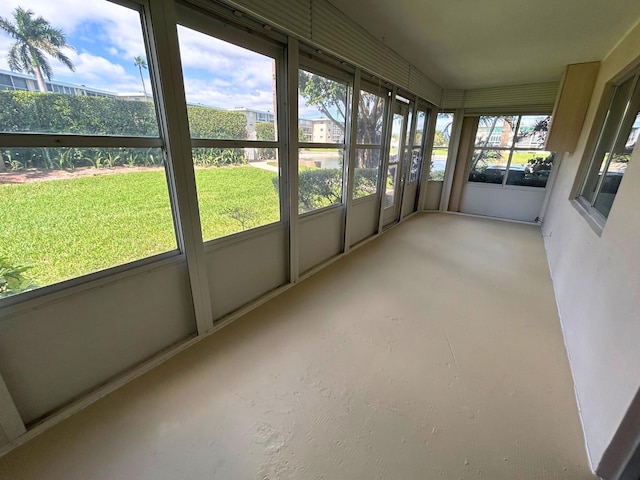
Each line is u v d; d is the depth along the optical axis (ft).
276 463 4.12
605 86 9.91
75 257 4.55
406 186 17.69
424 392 5.36
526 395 5.35
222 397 5.15
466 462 4.18
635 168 5.05
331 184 10.68
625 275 4.63
